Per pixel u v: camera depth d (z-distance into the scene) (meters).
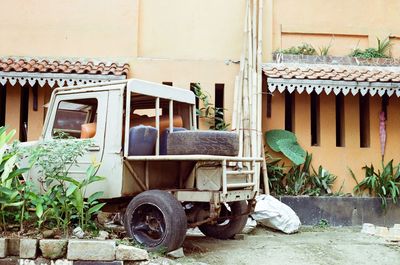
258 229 8.00
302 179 9.34
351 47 10.62
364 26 10.62
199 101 9.86
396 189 9.02
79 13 10.14
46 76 8.86
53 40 10.08
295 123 9.77
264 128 9.73
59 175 5.73
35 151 5.52
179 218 5.21
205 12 10.29
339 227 8.86
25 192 5.45
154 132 5.97
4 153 5.69
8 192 5.26
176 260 5.21
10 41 10.05
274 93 9.81
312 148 9.70
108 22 10.11
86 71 8.98
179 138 5.65
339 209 9.05
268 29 10.27
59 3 10.16
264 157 9.03
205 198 5.48
